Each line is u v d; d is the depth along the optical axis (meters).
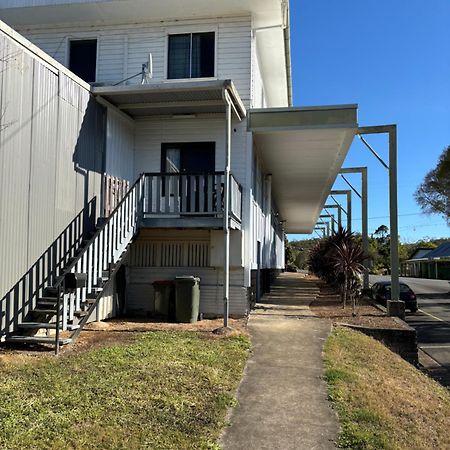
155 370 6.21
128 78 12.49
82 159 9.68
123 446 4.16
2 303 7.18
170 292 10.82
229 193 10.23
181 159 12.38
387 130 13.79
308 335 9.33
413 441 5.03
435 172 39.78
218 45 12.61
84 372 5.97
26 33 13.38
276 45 14.26
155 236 12.04
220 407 5.37
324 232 52.91
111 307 11.16
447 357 13.27
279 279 31.55
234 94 10.41
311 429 5.05
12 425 4.32
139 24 12.98
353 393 6.15
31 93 7.95
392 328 10.90
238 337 8.67
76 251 9.30
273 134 12.43
